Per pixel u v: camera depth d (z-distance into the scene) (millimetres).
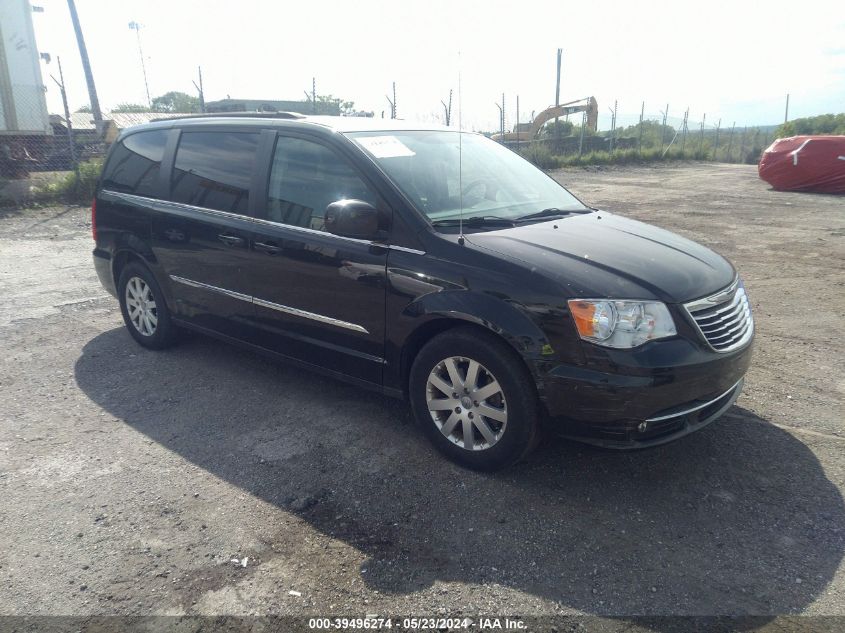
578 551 2912
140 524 3119
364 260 3736
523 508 3230
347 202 3549
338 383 4773
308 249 3988
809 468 3568
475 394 3451
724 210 13609
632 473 3539
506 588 2691
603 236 3826
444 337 3480
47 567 2830
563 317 3119
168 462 3688
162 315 5215
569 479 3486
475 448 3506
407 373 3791
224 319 4672
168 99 39969
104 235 5527
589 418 3145
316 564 2844
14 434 4012
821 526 3070
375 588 2699
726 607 2574
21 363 5176
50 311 6547
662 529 3062
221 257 4523
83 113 26688
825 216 12625
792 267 8305
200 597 2652
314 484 3455
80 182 14195
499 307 3250
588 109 30797
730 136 36938
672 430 3260
